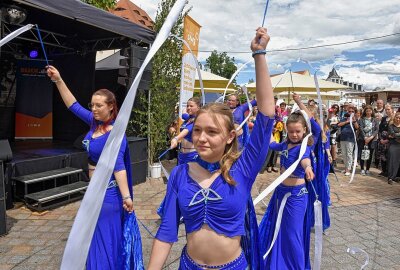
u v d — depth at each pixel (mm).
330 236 4465
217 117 1465
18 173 5594
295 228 3033
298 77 11305
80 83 9336
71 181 6391
